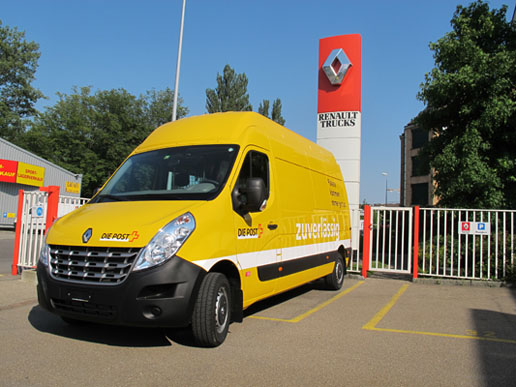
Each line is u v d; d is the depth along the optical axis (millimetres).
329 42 14492
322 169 8336
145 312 4105
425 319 6336
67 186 33781
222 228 4770
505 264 9484
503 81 11984
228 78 42500
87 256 4332
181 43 16984
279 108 45406
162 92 52312
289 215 6441
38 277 4660
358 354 4629
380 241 15352
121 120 47531
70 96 49375
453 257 10164
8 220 28750
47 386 3619
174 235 4270
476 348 4914
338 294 8445
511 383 3863
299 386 3727
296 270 6617
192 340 4961
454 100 12969
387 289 9086
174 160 5531
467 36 12875
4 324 5586
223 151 5418
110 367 4070
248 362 4281
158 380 3773
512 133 12523
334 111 14281
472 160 12352
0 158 27922
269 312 6719
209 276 4578
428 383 3848
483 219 10078
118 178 5730
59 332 5227
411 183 37125
